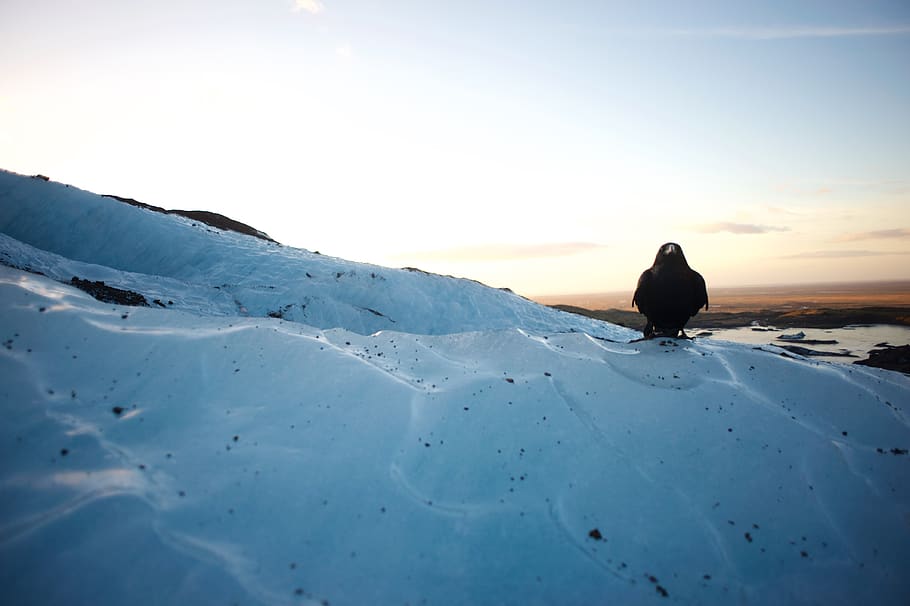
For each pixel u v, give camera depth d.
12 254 10.85
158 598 2.48
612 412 4.42
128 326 4.76
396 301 17.73
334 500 3.28
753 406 4.55
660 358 5.49
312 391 4.20
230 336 4.69
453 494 3.49
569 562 3.10
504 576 2.97
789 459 4.00
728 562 3.21
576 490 3.62
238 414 3.89
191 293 13.91
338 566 2.87
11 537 2.63
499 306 19.81
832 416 4.51
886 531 3.46
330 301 16.25
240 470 3.36
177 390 4.04
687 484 3.74
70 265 12.13
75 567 2.55
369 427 3.90
